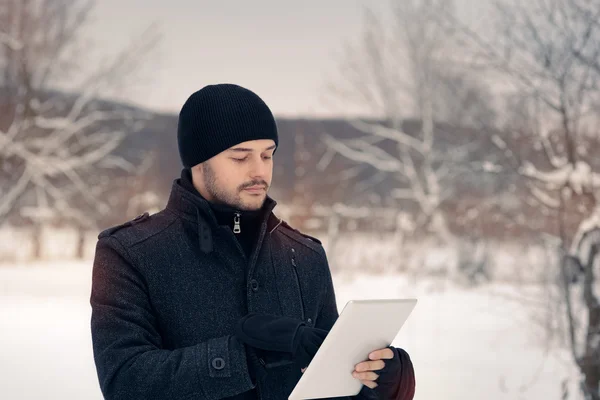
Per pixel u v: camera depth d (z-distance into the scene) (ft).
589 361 22.41
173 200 8.45
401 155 81.05
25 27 74.95
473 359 30.58
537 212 28.37
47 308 50.88
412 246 69.56
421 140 76.48
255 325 7.31
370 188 85.25
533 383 26.32
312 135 93.20
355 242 79.87
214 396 7.20
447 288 55.26
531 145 27.94
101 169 86.53
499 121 28.91
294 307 8.50
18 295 57.41
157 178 97.96
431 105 73.51
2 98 74.18
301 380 6.85
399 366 7.40
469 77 32.81
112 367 7.41
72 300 55.26
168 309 7.97
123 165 87.92
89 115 78.59
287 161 97.96
